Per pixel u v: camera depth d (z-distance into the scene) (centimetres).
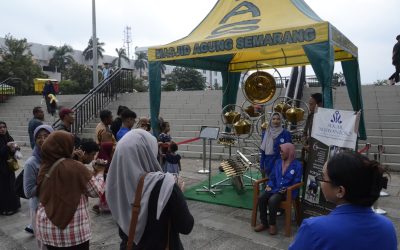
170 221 205
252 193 639
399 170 778
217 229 476
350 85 695
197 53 603
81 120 1239
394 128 909
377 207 524
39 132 327
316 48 488
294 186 451
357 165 139
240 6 650
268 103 705
